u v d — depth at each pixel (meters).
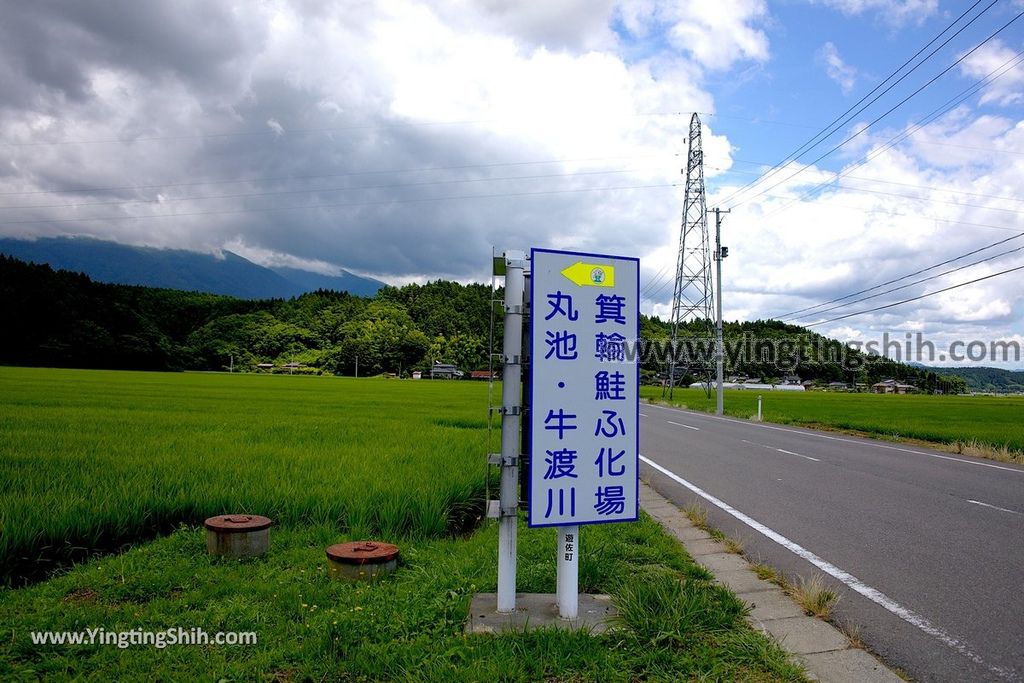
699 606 4.26
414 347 115.56
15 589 4.98
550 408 4.27
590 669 3.54
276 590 4.70
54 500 6.52
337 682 3.44
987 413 36.09
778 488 10.38
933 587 5.37
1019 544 6.82
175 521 6.79
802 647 4.06
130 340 85.81
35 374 52.06
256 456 10.43
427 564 5.46
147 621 4.12
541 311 4.29
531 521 4.18
